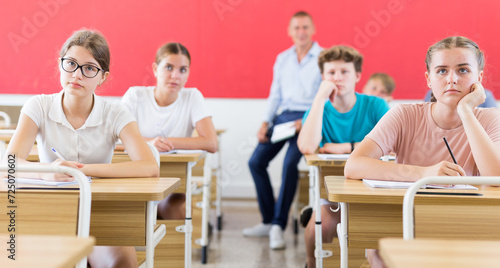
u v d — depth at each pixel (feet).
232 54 14.30
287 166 10.17
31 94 14.16
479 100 4.86
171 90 8.57
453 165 4.43
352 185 4.47
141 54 14.24
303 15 12.12
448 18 13.74
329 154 7.48
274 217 10.19
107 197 3.92
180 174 6.86
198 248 8.86
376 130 5.18
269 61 14.26
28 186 4.15
